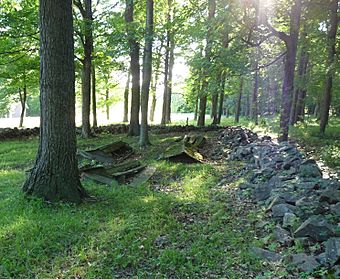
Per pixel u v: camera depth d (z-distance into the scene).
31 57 14.63
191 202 5.59
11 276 3.28
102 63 16.05
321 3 12.07
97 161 9.26
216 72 11.04
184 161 9.20
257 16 10.00
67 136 5.52
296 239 3.74
